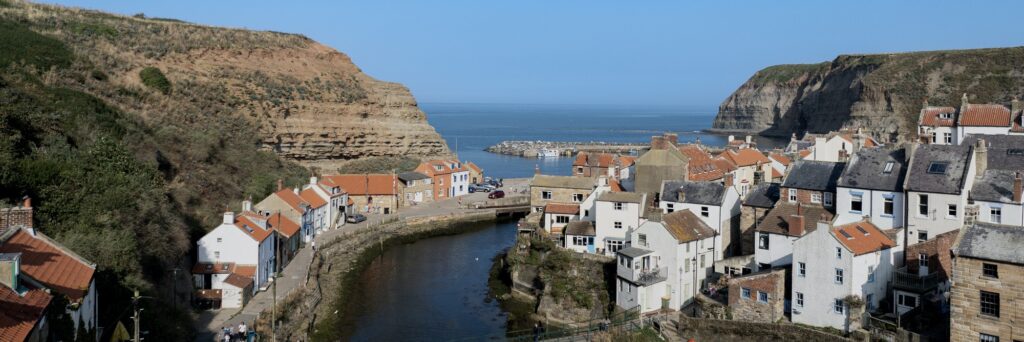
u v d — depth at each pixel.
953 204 59.38
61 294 36.97
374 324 69.38
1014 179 58.94
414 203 132.50
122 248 54.75
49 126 76.00
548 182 98.25
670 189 78.19
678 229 68.75
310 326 66.88
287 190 98.38
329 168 148.75
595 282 73.50
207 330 60.53
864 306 55.69
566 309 72.00
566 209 90.25
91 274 42.16
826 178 70.31
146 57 134.75
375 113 165.62
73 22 135.00
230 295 66.75
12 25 116.19
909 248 59.25
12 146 62.91
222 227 72.56
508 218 125.81
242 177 108.62
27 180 54.91
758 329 57.66
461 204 131.00
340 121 155.75
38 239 42.72
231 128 128.38
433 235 111.75
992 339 47.38
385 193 123.31
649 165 86.81
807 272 58.38
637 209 78.00
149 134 96.75
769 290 59.28
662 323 63.31
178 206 82.31
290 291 72.44
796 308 59.28
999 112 88.56
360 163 153.50
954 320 48.97
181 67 138.25
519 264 81.88
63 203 55.72
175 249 68.19
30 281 35.94
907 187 61.56
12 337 28.83
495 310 74.56
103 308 49.84
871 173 65.75
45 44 110.00
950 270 56.62
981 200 58.72
